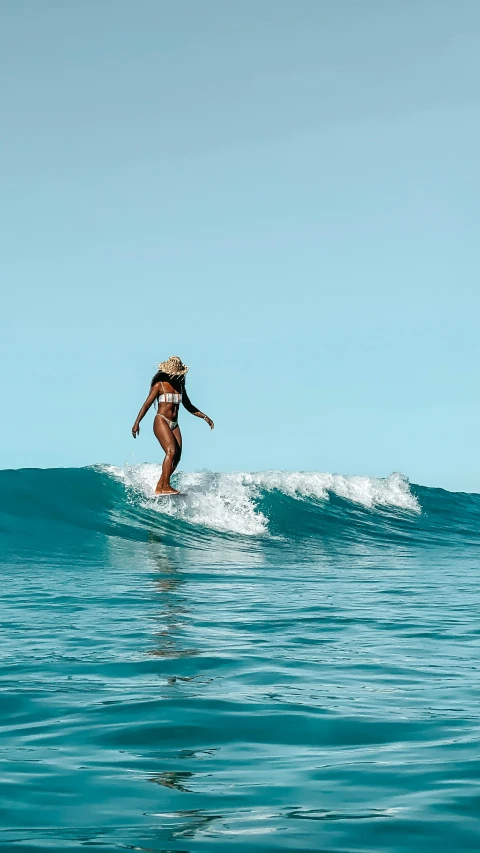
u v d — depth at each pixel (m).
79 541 15.25
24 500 16.89
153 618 8.65
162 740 4.66
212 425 17.62
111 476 18.59
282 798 3.78
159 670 6.36
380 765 4.21
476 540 20.92
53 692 5.66
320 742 4.63
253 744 4.59
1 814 3.57
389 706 5.36
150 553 14.93
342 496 22.75
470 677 6.22
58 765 4.23
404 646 7.45
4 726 4.91
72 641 7.39
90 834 3.37
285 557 16.02
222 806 3.68
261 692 5.71
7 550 13.98
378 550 18.22
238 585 11.67
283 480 21.77
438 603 10.27
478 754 4.38
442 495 25.59
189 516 18.11
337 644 7.52
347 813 3.59
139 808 3.66
